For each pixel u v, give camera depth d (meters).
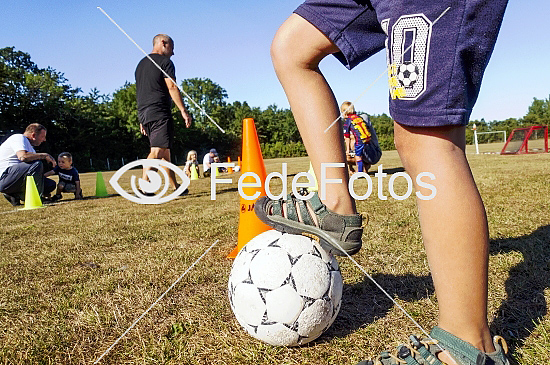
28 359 1.38
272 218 1.48
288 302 1.35
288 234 1.50
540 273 1.83
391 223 3.20
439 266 1.04
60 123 40.44
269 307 1.36
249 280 1.40
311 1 1.40
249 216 2.38
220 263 2.37
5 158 6.44
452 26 0.95
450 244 1.01
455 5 0.95
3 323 1.70
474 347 1.02
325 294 1.39
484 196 4.23
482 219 1.02
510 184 5.08
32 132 7.09
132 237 3.31
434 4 0.96
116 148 42.66
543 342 1.26
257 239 1.53
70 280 2.24
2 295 2.04
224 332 1.50
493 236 2.53
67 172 7.28
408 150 1.07
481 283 1.02
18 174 6.39
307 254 1.43
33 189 6.22
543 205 3.53
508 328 1.38
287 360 1.31
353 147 7.50
